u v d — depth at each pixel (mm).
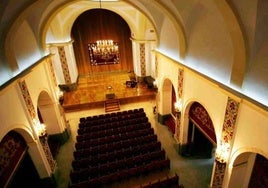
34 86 7934
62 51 16094
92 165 9039
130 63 20516
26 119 7031
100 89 17375
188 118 9203
